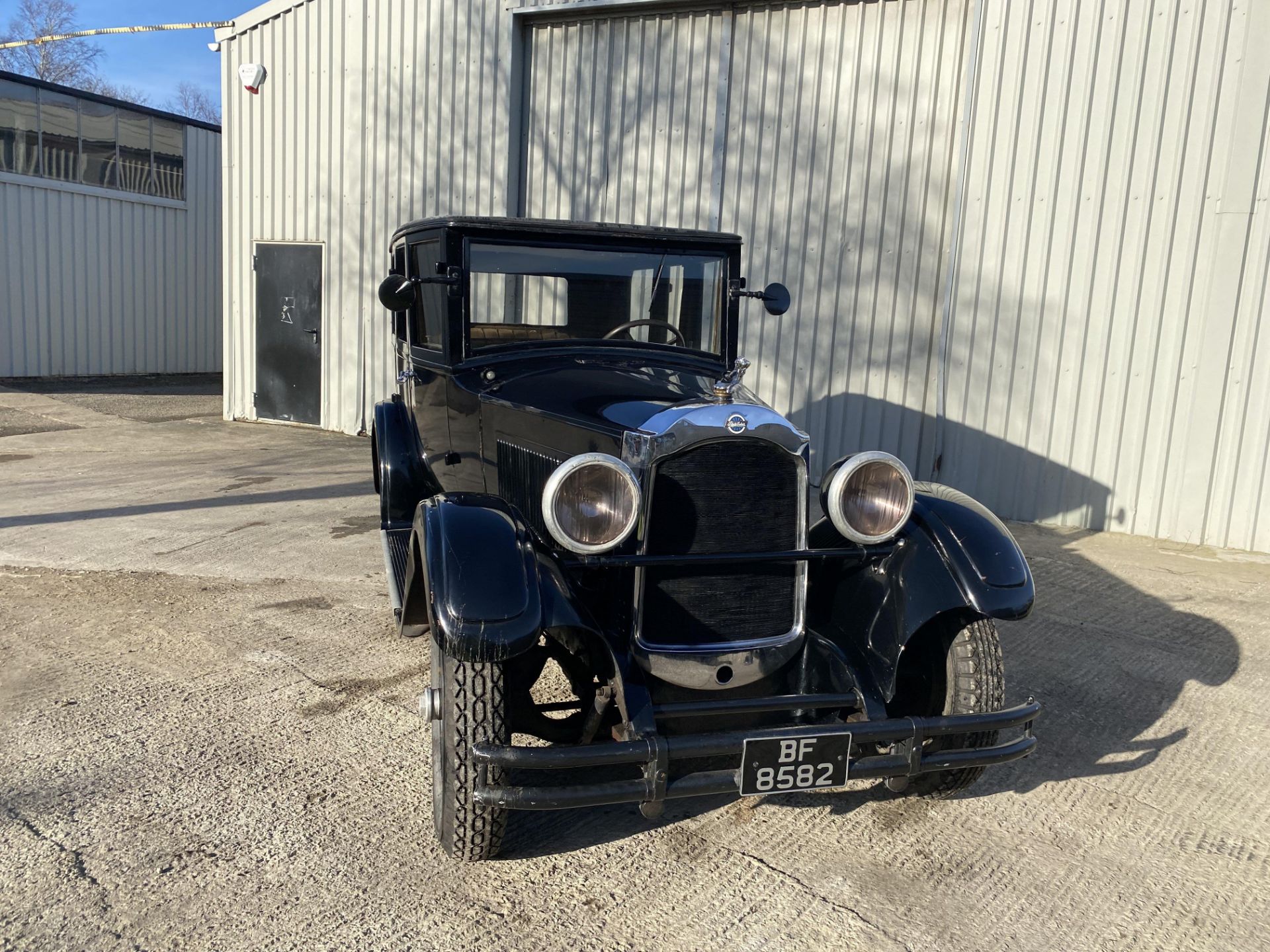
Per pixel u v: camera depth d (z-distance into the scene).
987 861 3.06
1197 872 3.03
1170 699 4.35
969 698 3.10
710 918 2.71
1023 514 7.66
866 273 8.15
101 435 10.80
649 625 3.00
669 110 8.80
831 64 8.09
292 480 8.47
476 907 2.71
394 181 10.28
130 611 5.02
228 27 11.18
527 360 4.02
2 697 3.92
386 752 3.58
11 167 14.89
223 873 2.80
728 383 3.39
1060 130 7.19
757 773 2.71
